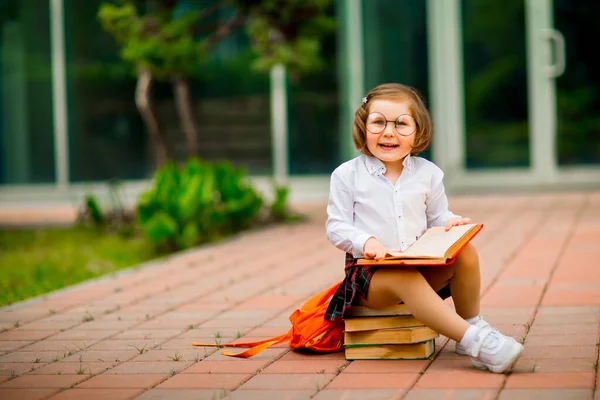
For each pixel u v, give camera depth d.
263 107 12.12
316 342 4.21
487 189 11.92
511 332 4.52
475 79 11.90
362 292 3.90
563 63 11.66
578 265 6.47
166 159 10.03
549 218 9.19
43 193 12.55
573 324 4.66
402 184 4.07
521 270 6.36
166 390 3.70
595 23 11.66
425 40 11.95
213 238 9.01
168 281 6.61
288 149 12.15
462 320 3.79
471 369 3.84
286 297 5.81
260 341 4.38
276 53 9.14
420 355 3.99
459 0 11.87
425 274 4.02
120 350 4.50
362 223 4.11
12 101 12.55
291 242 8.43
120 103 12.34
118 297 6.05
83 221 10.02
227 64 12.09
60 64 12.39
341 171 4.14
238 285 6.32
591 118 11.70
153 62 8.95
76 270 7.72
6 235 9.86
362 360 4.05
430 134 4.09
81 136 12.45
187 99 10.55
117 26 9.12
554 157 11.79
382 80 12.02
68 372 4.09
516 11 11.78
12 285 7.11
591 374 3.70
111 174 12.41
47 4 12.38
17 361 4.34
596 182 11.70
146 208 8.63
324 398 3.49
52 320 5.35
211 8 9.48
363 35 11.99
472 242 7.79
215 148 12.20
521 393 3.46
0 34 12.50
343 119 12.07
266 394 3.58
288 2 9.04
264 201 10.25
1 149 12.61
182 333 4.87
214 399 3.53
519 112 11.84
